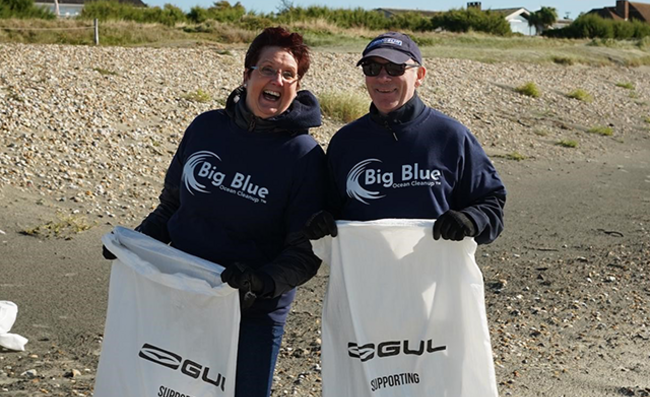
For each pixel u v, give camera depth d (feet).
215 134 10.81
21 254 25.86
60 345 18.98
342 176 10.67
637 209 40.32
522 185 46.21
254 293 9.86
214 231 10.66
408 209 10.29
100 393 10.77
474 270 10.21
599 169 53.62
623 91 96.32
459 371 10.36
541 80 90.94
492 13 161.48
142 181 36.58
